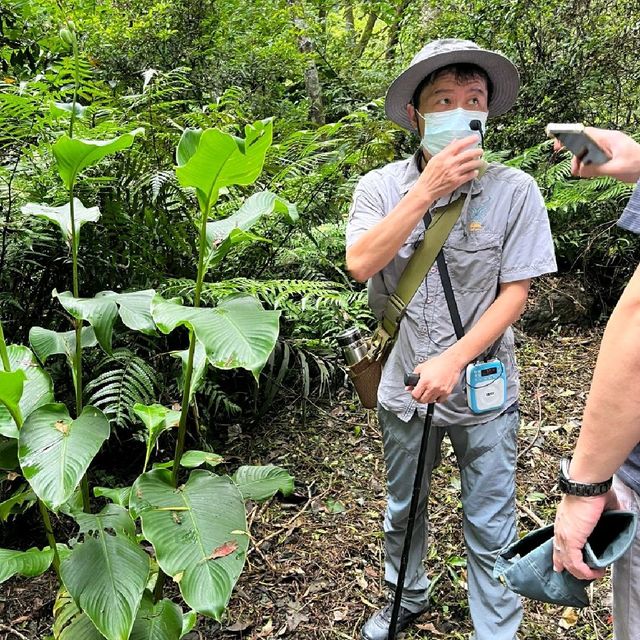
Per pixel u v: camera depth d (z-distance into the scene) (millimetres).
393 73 5953
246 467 1578
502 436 1553
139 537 1443
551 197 3854
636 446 991
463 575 2061
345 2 7426
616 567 1049
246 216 1417
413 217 1344
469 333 1438
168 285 2516
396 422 1619
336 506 2404
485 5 4430
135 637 1332
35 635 1835
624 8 4270
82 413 1307
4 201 2336
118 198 2383
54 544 1442
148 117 2896
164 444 2588
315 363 3129
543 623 1871
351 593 2004
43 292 2418
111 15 4680
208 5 5066
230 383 2975
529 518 2307
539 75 4273
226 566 1233
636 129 4215
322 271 3436
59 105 1498
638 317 834
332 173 2959
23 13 3303
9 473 1725
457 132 1391
